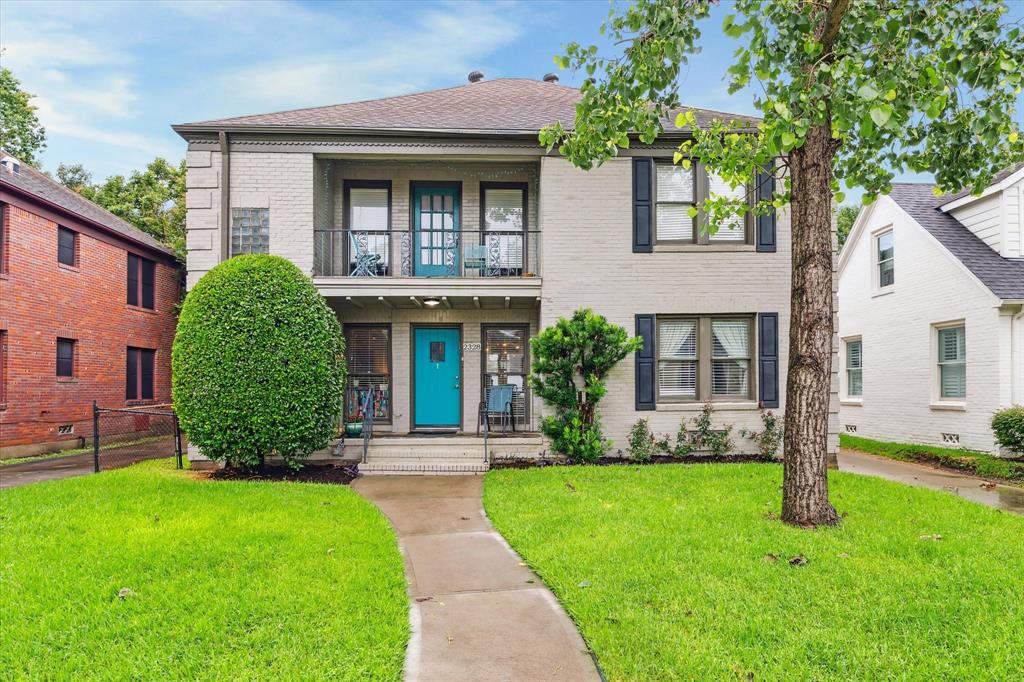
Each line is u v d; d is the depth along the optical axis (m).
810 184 5.57
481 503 6.93
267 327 8.10
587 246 9.88
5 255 12.09
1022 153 6.02
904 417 13.17
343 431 9.95
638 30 5.20
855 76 4.11
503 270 11.08
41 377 12.81
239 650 3.22
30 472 9.51
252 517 5.81
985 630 3.34
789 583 4.00
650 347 9.83
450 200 11.41
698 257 9.91
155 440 14.61
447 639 3.42
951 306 11.73
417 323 11.20
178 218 21.19
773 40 4.57
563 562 4.59
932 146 6.32
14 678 2.97
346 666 3.06
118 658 3.15
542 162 9.93
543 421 9.58
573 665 3.12
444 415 11.21
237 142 9.68
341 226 11.02
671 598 3.82
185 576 4.23
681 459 9.60
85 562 4.48
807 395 5.46
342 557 4.73
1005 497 7.29
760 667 3.02
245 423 8.00
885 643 3.21
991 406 10.64
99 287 14.57
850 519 5.56
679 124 6.12
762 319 9.86
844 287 15.77
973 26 4.10
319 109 11.26
